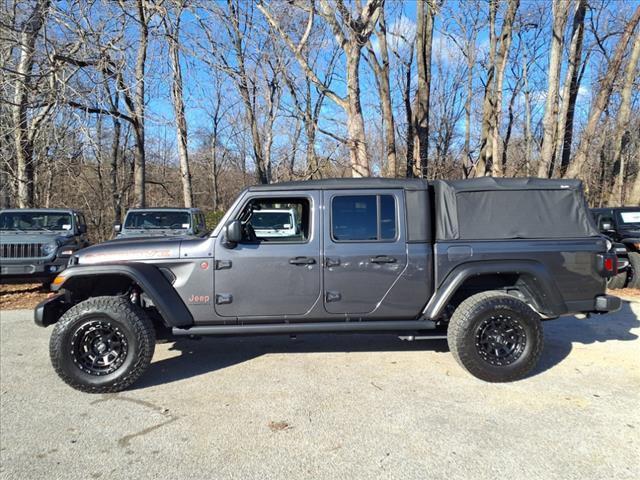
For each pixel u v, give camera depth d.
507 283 4.78
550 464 2.94
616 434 3.32
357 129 10.76
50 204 19.53
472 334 4.25
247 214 4.54
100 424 3.58
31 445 3.26
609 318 6.87
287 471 2.90
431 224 4.60
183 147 17.81
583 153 14.36
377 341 5.71
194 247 4.41
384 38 15.69
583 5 16.62
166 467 2.96
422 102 17.97
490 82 17.39
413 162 18.66
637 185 14.34
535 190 4.59
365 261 4.42
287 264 4.39
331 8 10.29
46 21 9.16
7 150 13.59
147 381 4.47
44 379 4.58
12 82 9.93
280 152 16.72
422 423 3.51
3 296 9.66
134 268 4.26
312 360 5.01
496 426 3.45
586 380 4.37
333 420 3.58
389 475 2.83
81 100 8.95
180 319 4.34
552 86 14.46
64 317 4.14
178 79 9.73
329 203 4.48
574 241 4.50
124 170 22.59
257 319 4.44
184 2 9.15
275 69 12.21
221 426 3.52
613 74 13.75
